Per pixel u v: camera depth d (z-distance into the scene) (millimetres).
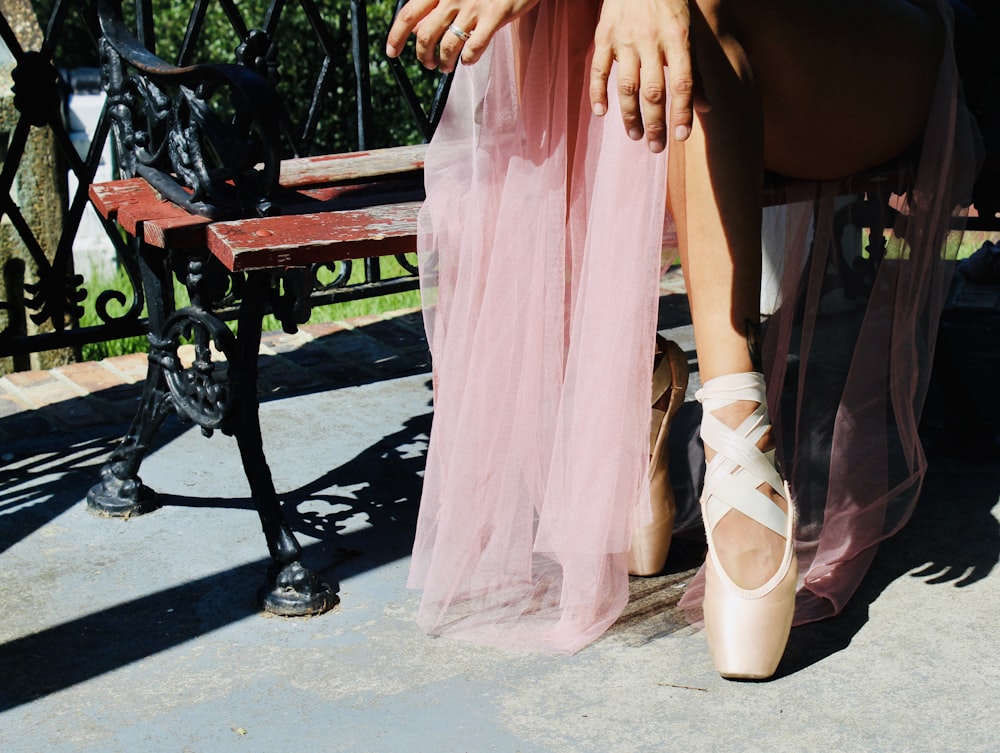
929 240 2205
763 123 1865
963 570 2189
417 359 3408
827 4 1950
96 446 2814
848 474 2176
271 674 1896
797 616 2021
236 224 2041
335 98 7004
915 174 2227
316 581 2078
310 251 1932
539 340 1997
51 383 3236
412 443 2811
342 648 1967
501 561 2068
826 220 2234
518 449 2014
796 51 1918
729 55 1779
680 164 1836
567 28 1873
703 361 1886
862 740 1714
